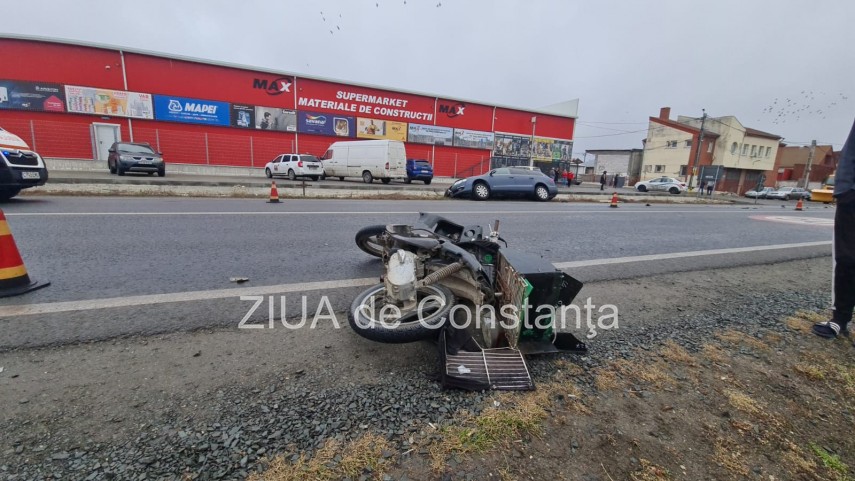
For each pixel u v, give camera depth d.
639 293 4.32
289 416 2.05
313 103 26.98
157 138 23.20
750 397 2.40
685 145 44.62
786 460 1.92
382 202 12.87
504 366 2.47
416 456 1.81
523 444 1.93
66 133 21.53
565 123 35.81
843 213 3.19
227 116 24.77
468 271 3.03
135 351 2.65
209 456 1.76
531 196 16.52
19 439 1.82
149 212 8.09
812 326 3.51
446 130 31.39
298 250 5.53
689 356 2.86
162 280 4.07
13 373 2.34
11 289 3.55
